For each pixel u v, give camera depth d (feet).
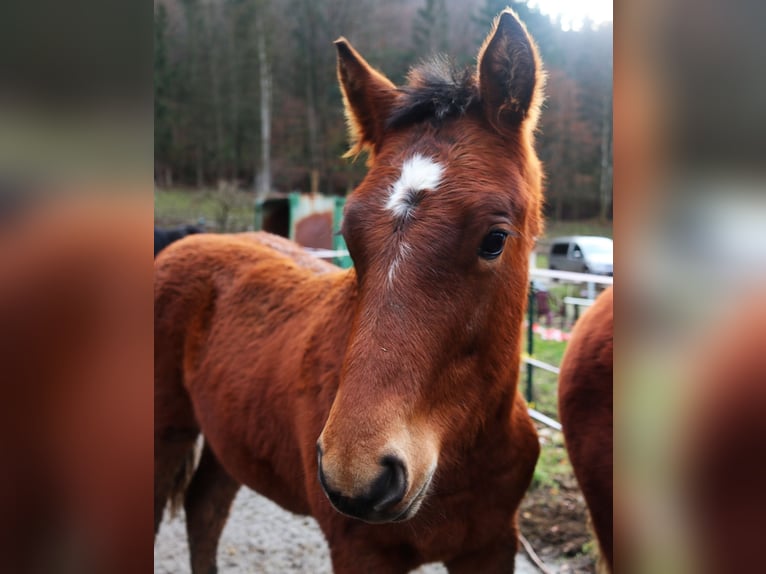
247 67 55.98
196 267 9.69
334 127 52.80
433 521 5.98
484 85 5.52
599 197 37.29
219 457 8.75
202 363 8.91
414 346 4.69
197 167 53.62
